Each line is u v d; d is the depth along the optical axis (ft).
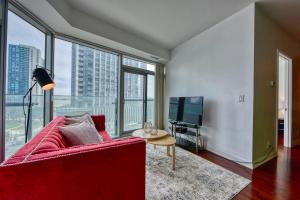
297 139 12.21
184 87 13.24
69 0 8.03
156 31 11.41
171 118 13.04
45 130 4.68
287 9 8.43
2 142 5.70
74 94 11.02
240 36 8.69
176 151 10.19
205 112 10.97
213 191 5.80
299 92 12.35
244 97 8.44
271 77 9.38
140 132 9.19
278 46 10.03
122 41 11.21
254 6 7.99
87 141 5.20
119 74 13.16
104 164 3.18
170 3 8.25
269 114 9.25
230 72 9.26
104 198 3.22
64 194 2.78
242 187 6.10
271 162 8.74
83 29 9.11
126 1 8.15
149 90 15.81
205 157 9.31
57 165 2.69
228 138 9.29
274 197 5.53
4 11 5.71
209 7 8.48
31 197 2.54
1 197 2.39
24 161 2.51
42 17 7.75
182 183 6.31
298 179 6.81
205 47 11.15
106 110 12.96
